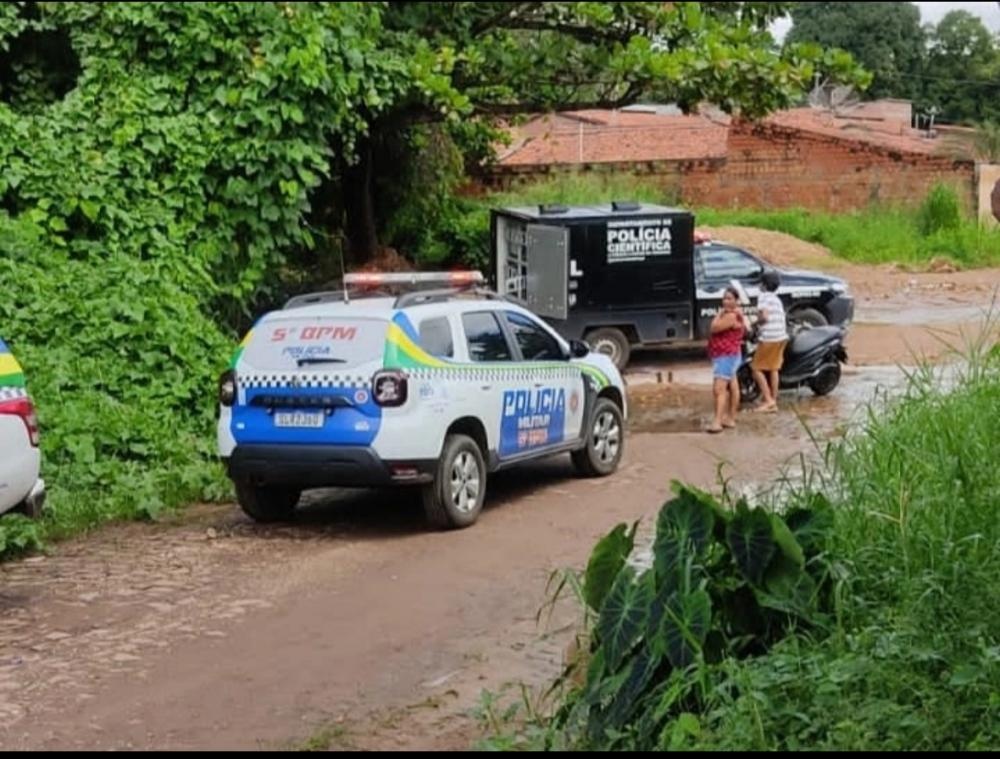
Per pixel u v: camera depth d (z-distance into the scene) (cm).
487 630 885
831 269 3556
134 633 889
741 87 2028
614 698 625
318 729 702
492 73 2145
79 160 1662
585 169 4406
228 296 1772
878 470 821
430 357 1167
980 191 3484
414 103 2116
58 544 1149
